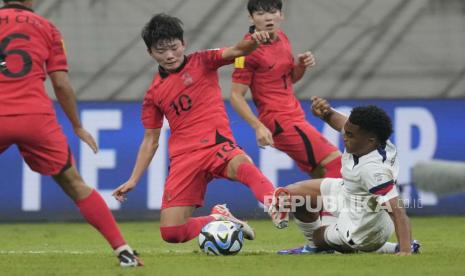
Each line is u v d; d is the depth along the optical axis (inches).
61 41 830.5
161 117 1056.8
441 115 1748.3
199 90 1024.2
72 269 838.5
